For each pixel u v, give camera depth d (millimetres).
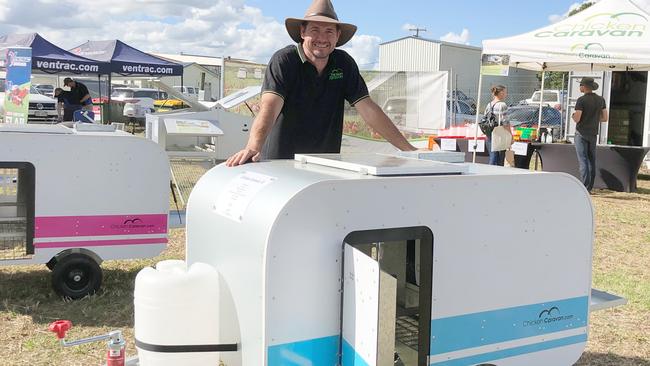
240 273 2336
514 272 2674
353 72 3473
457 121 14453
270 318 2152
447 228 2477
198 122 8453
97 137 4574
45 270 5496
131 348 3824
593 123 10070
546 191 2711
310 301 2223
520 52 9641
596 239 7137
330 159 2723
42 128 4570
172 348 2412
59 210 4531
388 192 2330
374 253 2686
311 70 3314
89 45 15664
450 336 2547
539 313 2777
